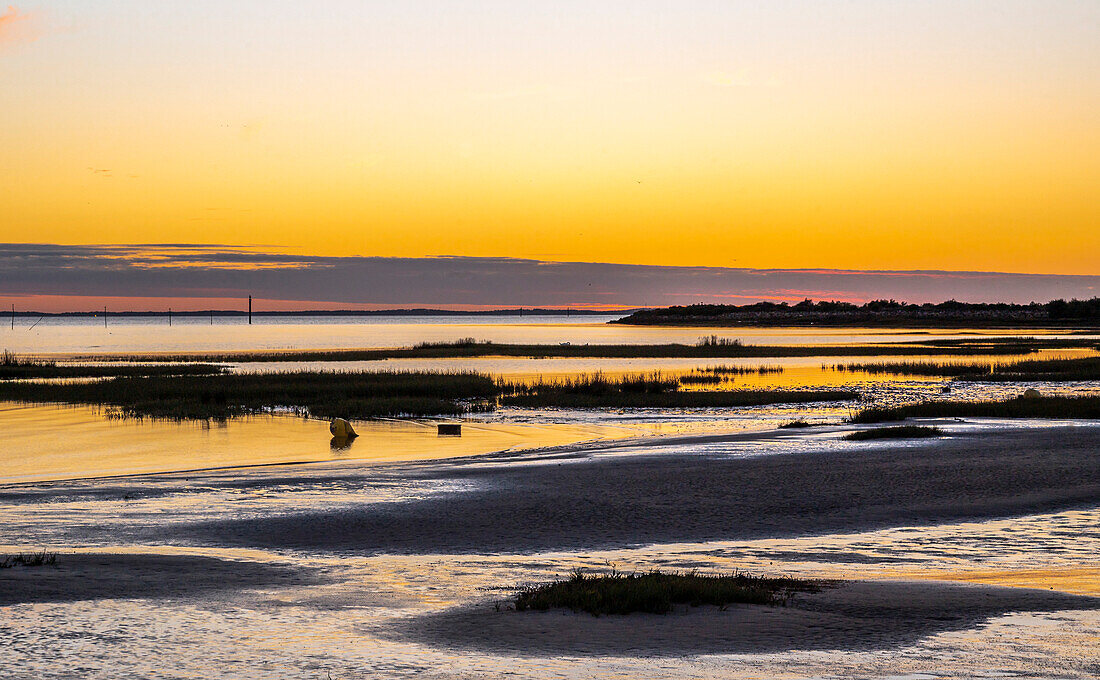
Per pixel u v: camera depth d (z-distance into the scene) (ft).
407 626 31.81
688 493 65.16
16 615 33.09
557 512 58.90
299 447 103.86
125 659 27.43
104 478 77.46
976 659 27.45
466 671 26.17
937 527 53.62
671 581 36.06
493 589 38.27
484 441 108.68
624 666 26.71
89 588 37.96
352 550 48.44
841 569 42.68
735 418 131.75
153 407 144.56
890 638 29.84
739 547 48.70
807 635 30.30
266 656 27.81
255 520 57.16
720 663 27.04
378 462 88.48
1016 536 50.78
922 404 131.54
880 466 76.18
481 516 57.82
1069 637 29.94
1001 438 93.86
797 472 73.77
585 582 36.81
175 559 45.01
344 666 26.73
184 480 75.31
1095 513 57.31
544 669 26.37
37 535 52.95
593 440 107.96
